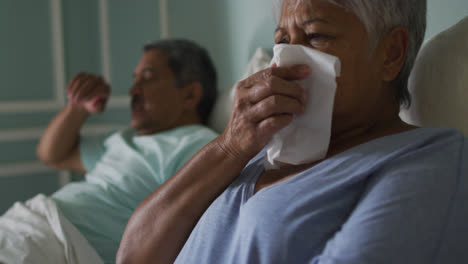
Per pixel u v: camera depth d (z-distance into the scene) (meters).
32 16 2.12
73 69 2.25
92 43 2.27
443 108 0.66
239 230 0.55
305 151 0.55
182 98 1.40
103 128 2.24
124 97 2.27
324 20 0.56
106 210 1.11
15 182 2.08
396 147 0.52
